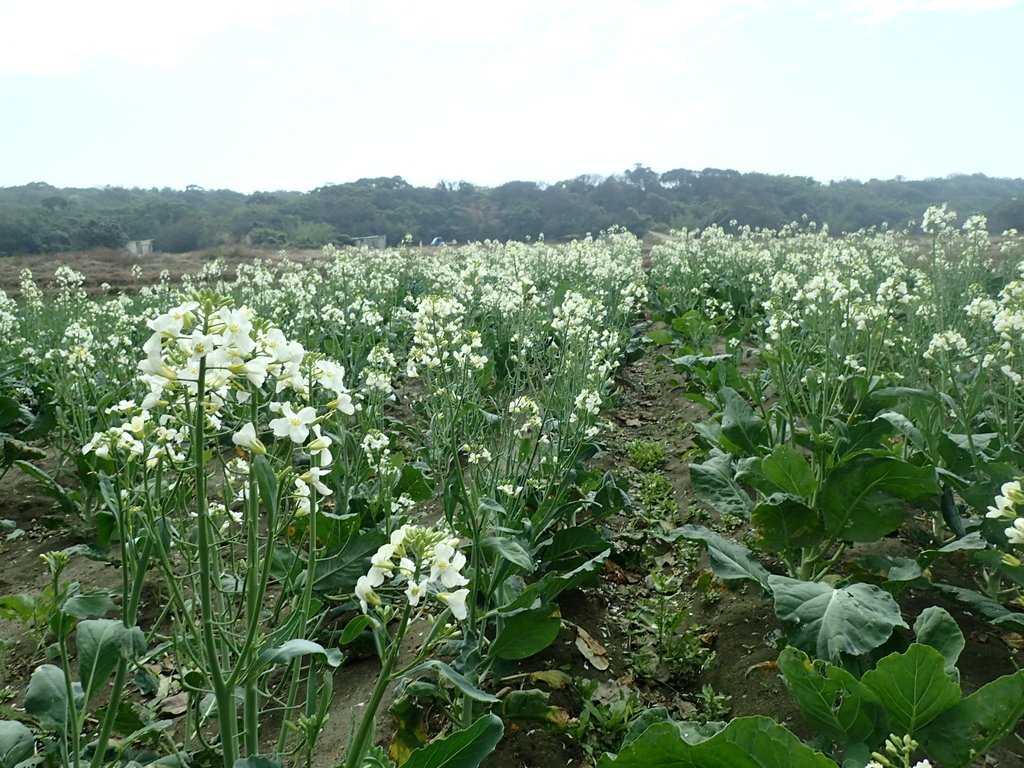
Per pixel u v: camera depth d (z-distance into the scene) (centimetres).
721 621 426
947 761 259
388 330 1000
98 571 515
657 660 404
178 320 195
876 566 399
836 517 415
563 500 467
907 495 402
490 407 718
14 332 1106
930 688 254
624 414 895
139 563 260
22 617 278
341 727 337
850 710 268
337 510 454
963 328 752
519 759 328
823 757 215
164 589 452
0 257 3472
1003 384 547
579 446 488
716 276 1712
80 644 247
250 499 221
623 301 987
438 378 464
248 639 204
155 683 285
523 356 631
